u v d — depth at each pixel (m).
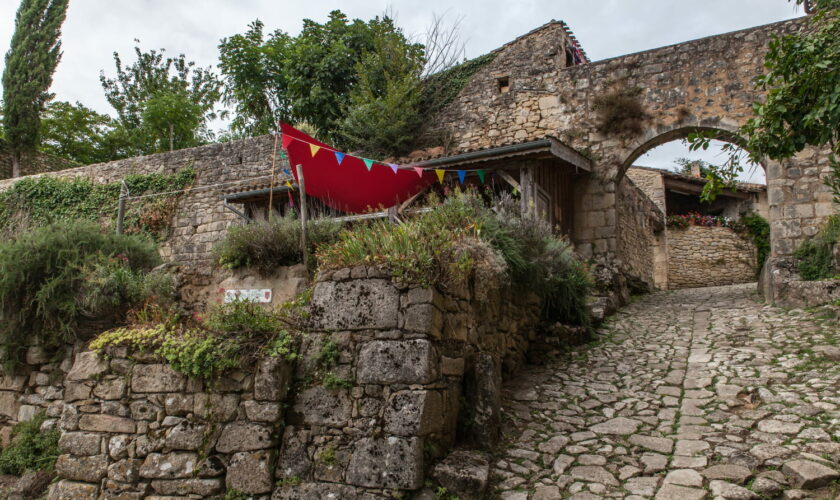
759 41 10.29
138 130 24.70
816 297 7.55
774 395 4.80
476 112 13.05
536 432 4.63
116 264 6.59
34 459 5.54
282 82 16.72
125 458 4.29
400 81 13.77
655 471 3.84
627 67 11.40
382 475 3.64
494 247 5.47
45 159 19.42
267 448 3.94
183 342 4.37
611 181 11.14
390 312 4.05
